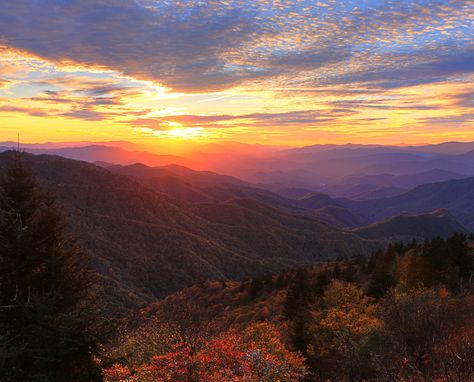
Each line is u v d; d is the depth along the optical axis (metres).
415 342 13.12
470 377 7.84
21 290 15.62
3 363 13.38
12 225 15.71
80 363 15.13
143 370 12.51
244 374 11.34
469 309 15.97
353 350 17.12
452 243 37.22
